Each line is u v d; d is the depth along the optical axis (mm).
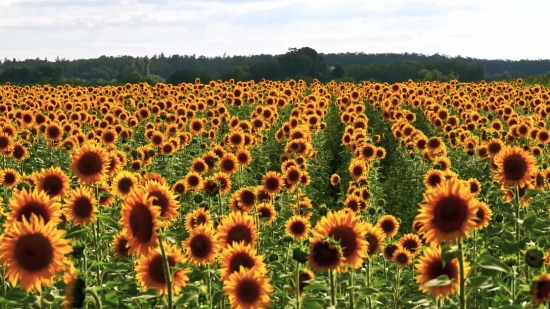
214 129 24734
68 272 6059
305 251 6336
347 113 28703
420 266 6523
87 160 9188
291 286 7590
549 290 6422
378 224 10211
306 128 21250
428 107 33312
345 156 24797
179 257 7027
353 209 12242
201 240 7656
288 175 13180
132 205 6109
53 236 5758
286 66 121688
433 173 12867
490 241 8789
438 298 6613
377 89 44031
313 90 50500
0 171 12336
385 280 8172
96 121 24141
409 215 17016
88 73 178500
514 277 7395
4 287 7445
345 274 6441
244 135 19516
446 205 5781
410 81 53406
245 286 6590
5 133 17812
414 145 20656
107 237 8461
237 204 11070
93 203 8336
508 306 6387
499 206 11523
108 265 8000
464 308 5719
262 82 51125
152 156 17141
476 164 19031
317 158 22531
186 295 6285
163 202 6828
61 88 44625
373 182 17891
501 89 43625
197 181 13055
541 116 26094
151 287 6852
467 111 29172
